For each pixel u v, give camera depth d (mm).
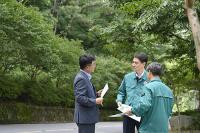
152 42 20688
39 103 27719
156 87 6145
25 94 26703
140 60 8070
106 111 34969
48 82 28047
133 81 8125
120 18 20625
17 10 21281
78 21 42375
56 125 22766
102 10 42625
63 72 26047
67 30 41875
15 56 22812
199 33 10883
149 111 6094
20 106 24641
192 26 10938
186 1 10922
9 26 20531
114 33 20156
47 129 19547
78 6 43438
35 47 21969
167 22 17047
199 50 10898
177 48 21016
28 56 22781
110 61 34812
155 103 6098
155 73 6289
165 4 16031
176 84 22141
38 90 27016
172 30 18547
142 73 8109
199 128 18984
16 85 24969
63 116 29234
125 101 8414
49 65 23828
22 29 20938
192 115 20109
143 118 6145
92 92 6875
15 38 20844
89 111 6809
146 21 17031
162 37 20094
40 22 22422
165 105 6195
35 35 21328
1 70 24906
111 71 34250
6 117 23484
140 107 5984
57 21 38844
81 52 28859
